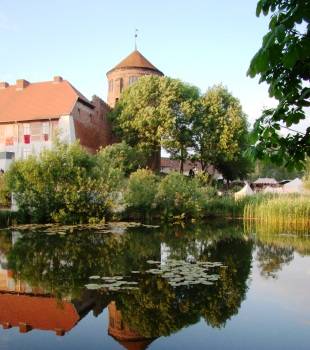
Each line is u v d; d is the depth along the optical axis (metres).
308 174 31.19
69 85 41.25
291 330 6.51
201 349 5.72
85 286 9.16
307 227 23.47
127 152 38.22
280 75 3.55
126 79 54.44
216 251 14.42
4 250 14.38
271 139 3.87
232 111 43.31
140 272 10.60
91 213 24.53
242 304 7.86
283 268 11.34
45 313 7.39
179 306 7.77
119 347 5.82
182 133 42.97
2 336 6.32
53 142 24.95
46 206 23.84
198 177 33.97
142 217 27.80
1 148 39.19
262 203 27.84
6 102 41.47
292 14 2.73
